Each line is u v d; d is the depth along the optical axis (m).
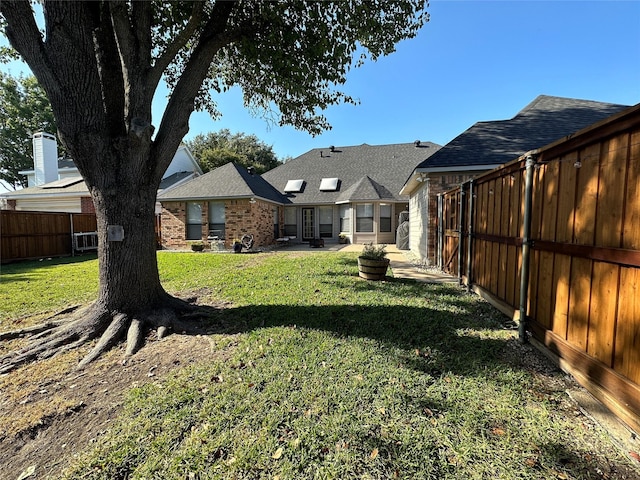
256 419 2.05
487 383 2.45
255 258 10.59
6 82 23.44
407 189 11.73
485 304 4.61
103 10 3.28
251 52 4.38
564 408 2.14
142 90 3.58
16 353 3.12
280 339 3.36
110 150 3.57
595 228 2.25
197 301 4.99
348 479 1.59
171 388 2.45
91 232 12.52
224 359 2.94
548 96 10.05
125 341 3.44
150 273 3.93
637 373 1.87
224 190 13.67
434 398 2.25
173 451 1.79
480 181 5.07
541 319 3.03
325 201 17.11
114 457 1.76
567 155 2.60
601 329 2.20
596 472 1.60
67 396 2.41
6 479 1.65
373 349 3.08
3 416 2.17
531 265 3.23
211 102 6.48
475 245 5.37
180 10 4.64
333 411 2.11
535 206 3.16
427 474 1.60
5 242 9.62
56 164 18.47
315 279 6.62
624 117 1.92
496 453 1.73
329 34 4.64
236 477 1.61
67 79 3.24
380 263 6.43
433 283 6.19
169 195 14.09
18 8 2.92
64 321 3.87
